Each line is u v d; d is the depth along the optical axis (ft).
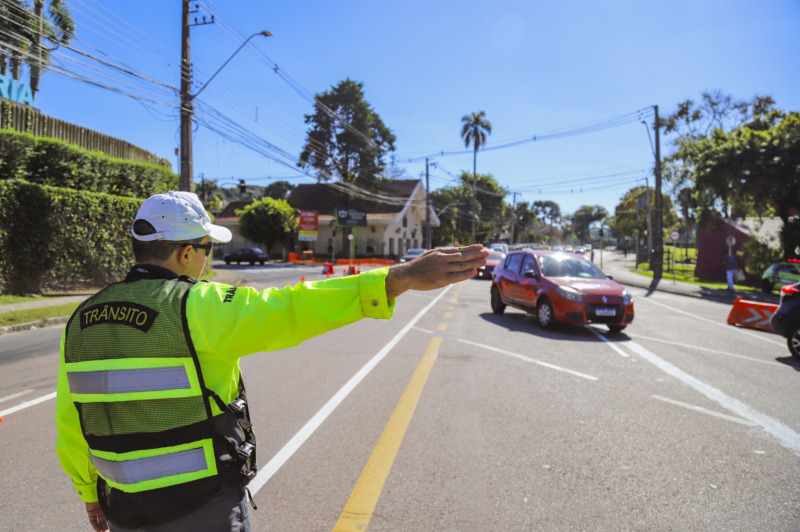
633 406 16.22
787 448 12.91
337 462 11.89
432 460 12.01
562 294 30.32
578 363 22.34
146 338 3.93
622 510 9.82
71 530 9.09
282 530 9.08
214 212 173.06
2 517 9.48
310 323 3.91
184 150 53.36
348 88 146.92
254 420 14.69
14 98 52.42
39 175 46.78
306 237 135.95
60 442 4.69
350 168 150.30
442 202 205.36
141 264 4.46
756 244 75.51
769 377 20.18
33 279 43.42
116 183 56.39
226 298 4.04
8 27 34.12
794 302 23.84
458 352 24.56
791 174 67.72
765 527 9.23
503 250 133.59
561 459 12.14
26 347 25.62
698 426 14.46
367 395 17.19
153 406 3.91
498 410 15.72
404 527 9.19
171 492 3.98
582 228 456.86
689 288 74.18
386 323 34.14
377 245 150.30
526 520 9.44
